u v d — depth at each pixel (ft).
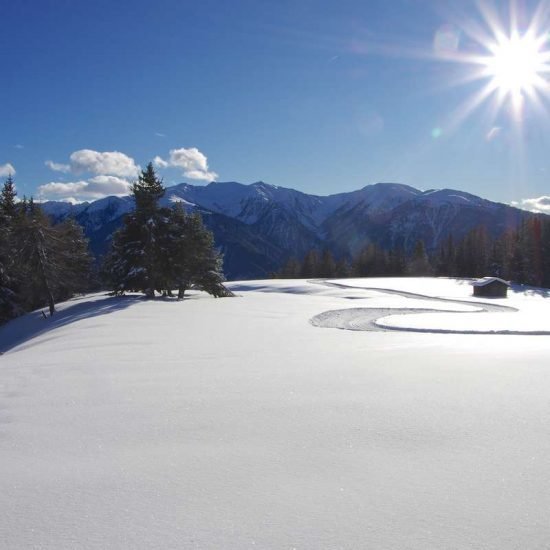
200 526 9.93
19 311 132.05
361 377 25.64
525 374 24.99
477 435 15.25
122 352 45.01
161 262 131.64
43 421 18.98
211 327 74.02
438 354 34.71
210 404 20.61
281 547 9.07
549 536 9.31
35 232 121.49
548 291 215.92
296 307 119.96
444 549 8.91
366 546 9.05
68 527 10.00
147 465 13.52
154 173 132.36
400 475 12.35
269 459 13.74
